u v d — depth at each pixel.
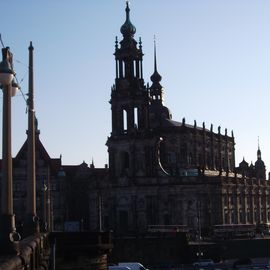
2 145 25.91
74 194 163.50
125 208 145.25
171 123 163.38
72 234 49.22
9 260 21.44
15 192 155.75
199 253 125.81
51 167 161.75
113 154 149.00
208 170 166.38
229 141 183.00
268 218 178.75
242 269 111.12
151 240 123.12
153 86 174.75
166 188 143.75
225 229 145.25
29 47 40.22
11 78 25.44
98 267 50.31
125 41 149.00
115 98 148.62
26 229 41.31
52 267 45.94
